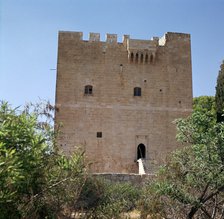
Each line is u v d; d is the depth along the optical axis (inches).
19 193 381.4
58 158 439.8
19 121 377.7
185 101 2030.0
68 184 485.7
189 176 524.7
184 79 2055.9
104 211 583.5
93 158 1884.8
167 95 2022.6
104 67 1999.3
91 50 2005.4
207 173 484.1
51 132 458.9
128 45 2009.1
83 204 658.2
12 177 315.3
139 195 880.3
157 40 2060.8
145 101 1995.6
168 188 499.5
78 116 1918.1
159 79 2033.7
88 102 1943.9
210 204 545.6
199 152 482.3
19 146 358.6
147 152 1936.5
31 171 376.5
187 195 496.7
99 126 1926.7
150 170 1759.4
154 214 597.6
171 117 1998.0
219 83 1988.2
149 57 2027.6
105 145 1910.7
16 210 370.9
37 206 415.2
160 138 1964.8
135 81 2009.1
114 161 1898.4
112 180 1237.1
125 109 1968.5
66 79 1950.1
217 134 473.1
